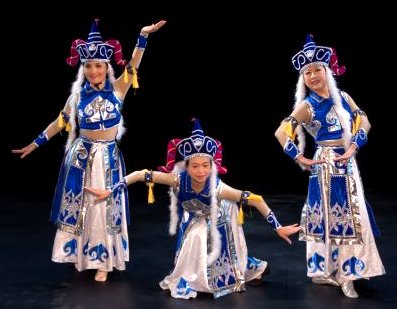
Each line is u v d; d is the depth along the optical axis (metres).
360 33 8.60
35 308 3.59
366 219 3.76
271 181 7.72
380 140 8.95
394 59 8.66
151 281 4.07
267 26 8.77
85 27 8.41
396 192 6.90
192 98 9.36
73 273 4.23
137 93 9.41
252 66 9.03
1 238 5.09
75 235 4.12
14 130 9.13
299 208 6.19
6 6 8.41
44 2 8.38
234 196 3.79
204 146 3.71
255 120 9.34
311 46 3.84
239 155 9.11
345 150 3.81
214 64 9.07
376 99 8.91
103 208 4.08
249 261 4.00
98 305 3.63
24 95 9.01
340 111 3.80
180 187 3.81
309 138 8.87
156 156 9.24
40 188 7.33
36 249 4.79
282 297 3.74
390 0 8.39
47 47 8.66
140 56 4.19
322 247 3.93
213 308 3.58
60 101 9.02
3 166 8.65
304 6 8.58
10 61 8.77
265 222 5.56
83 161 4.14
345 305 3.60
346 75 8.86
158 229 5.39
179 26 8.83
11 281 4.07
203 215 3.84
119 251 4.15
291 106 9.18
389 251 4.64
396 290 3.85
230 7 8.70
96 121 4.10
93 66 4.10
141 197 6.77
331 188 3.78
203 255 3.77
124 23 8.50
